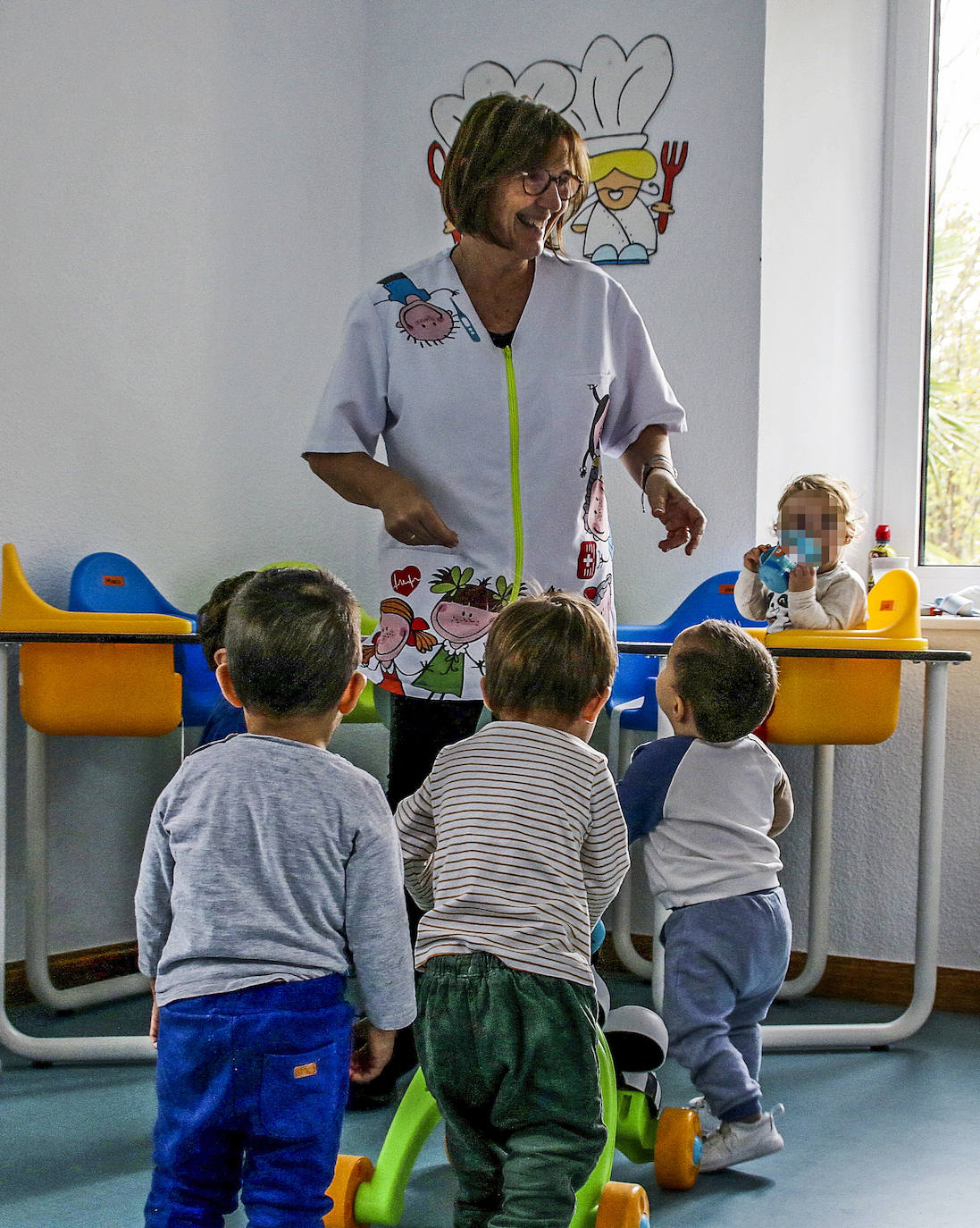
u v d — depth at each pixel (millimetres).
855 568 2480
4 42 2006
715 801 1503
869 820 2262
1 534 2025
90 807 2199
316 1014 1041
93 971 2188
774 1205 1375
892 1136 1594
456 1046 1113
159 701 1823
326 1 2564
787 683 1899
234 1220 1331
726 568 2379
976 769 2193
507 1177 1069
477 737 1239
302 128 2537
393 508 1304
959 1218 1347
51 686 1807
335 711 1145
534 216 1300
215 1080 1015
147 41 2240
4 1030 1779
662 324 2426
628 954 2320
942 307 2486
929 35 2463
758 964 1477
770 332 2365
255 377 2477
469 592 1382
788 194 2393
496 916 1135
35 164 2061
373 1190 1235
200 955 1036
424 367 1384
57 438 2109
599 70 2461
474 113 1311
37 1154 1488
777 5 2350
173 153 2297
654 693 2182
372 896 1091
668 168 2414
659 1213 1350
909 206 2486
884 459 2512
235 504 2447
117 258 2199
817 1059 1917
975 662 2197
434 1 2580
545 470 1386
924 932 1966
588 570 1428
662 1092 1719
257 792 1068
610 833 1206
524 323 1384
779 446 2391
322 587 1146
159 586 2299
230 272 2414
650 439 1498
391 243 2635
